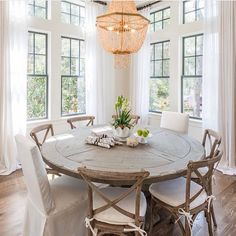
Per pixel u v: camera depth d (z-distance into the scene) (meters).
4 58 3.79
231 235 2.37
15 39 3.92
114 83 5.63
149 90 5.50
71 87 5.08
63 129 4.88
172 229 2.47
